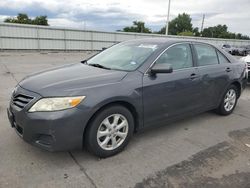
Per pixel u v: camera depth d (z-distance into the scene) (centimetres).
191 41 444
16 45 2411
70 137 294
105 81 324
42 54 2283
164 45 400
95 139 314
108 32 2962
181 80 396
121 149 348
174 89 388
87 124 310
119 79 335
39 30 2509
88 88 306
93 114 306
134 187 276
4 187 267
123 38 3098
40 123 286
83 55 2350
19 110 304
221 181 290
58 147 292
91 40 2878
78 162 320
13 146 353
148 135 410
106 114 318
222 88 487
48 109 286
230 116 521
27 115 293
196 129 443
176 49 411
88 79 325
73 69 382
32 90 307
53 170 301
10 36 2356
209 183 286
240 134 428
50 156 331
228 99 517
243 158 345
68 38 2716
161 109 379
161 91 370
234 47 3481
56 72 366
